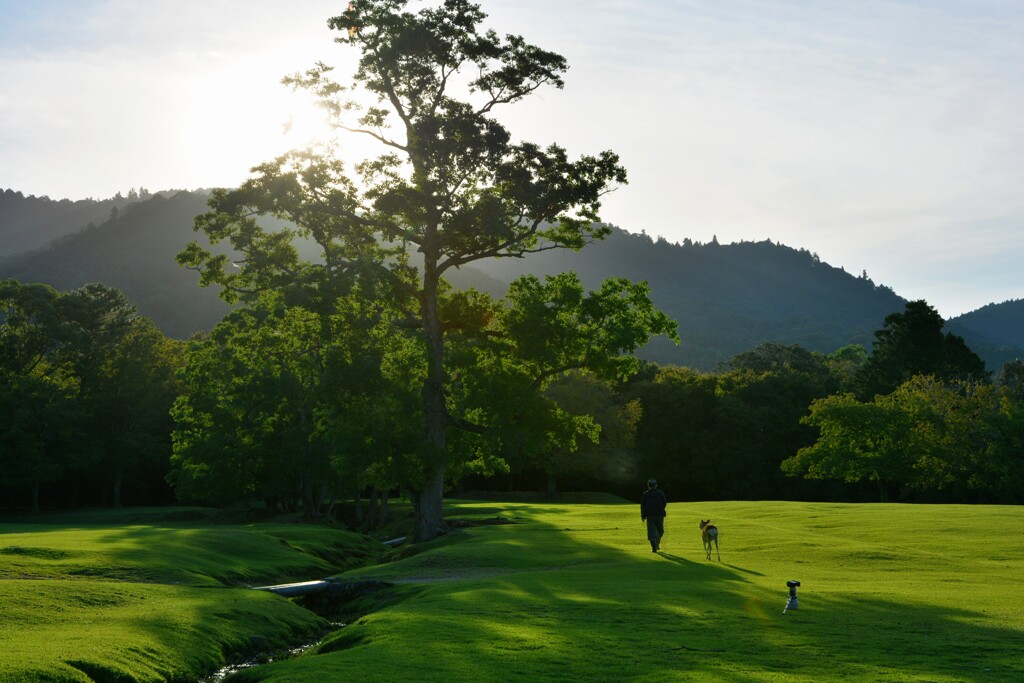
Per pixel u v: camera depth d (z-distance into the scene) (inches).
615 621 632.4
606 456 3693.4
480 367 1742.1
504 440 1679.4
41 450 3403.1
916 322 4072.3
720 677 446.6
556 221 1744.6
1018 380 4308.6
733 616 644.7
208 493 2632.9
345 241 1766.7
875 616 640.4
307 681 475.8
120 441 3609.7
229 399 2662.4
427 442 1656.0
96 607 807.1
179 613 828.6
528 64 1704.0
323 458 2509.8
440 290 1902.1
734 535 1348.4
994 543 1153.4
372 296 1662.2
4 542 1208.8
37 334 3634.4
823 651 515.2
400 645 558.3
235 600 951.6
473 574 1115.9
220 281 1847.9
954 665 473.7
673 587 808.9
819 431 4003.4
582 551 1251.8
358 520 2795.3
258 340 2610.7
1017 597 737.6
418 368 1724.9
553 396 3575.3
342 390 1700.3
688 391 4131.4
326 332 1784.0
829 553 1098.7
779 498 3966.5
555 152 1675.7
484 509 2564.0
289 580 1300.4
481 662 500.7
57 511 3563.0
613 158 1696.6
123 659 635.5
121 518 3051.2
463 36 1692.9
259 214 1707.7
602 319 1737.2
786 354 6097.4
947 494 3302.2
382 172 1685.5
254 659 781.3
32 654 586.2
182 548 1284.4
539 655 517.3
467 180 1691.7
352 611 1039.6
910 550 1107.3
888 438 2987.2
